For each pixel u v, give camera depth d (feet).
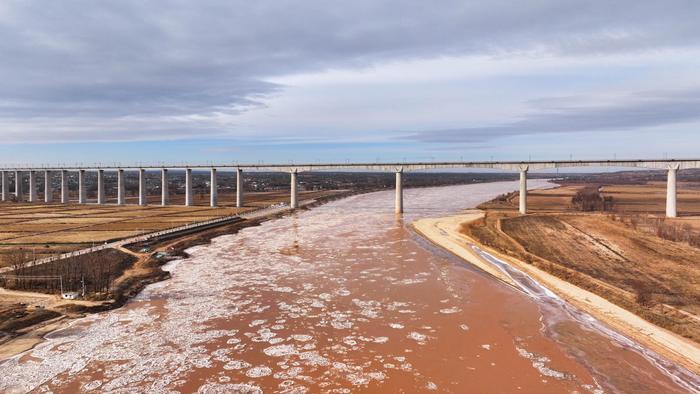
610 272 216.54
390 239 310.04
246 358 127.24
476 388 110.83
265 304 172.04
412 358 127.03
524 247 273.95
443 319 156.46
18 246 263.70
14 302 164.86
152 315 159.63
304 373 118.83
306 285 197.16
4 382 113.29
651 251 257.34
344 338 140.87
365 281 203.21
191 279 206.69
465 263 238.07
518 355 128.36
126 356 127.85
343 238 315.99
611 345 134.10
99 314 159.63
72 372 118.62
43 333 142.20
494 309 166.09
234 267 230.07
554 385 111.96
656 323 149.48
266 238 318.86
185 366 122.52
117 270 217.36
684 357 125.80
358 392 109.29
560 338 139.64
